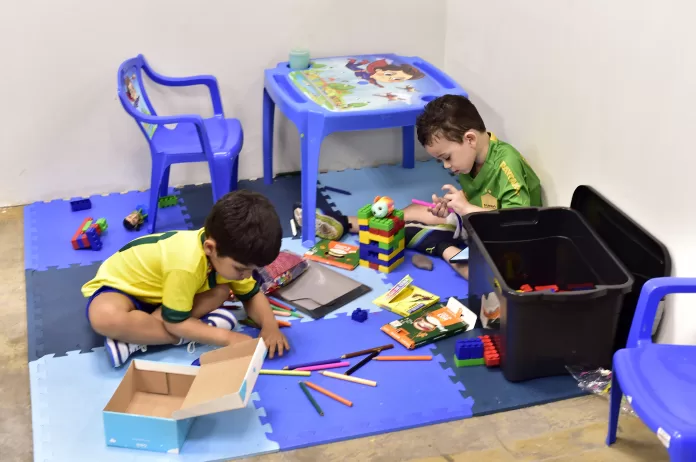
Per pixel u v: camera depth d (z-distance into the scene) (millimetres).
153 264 1553
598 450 1322
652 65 1469
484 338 1582
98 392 1488
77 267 1981
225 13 2309
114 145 2391
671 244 1476
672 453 1059
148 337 1557
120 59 2283
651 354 1233
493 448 1331
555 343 1462
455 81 2367
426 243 2016
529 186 1939
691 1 1341
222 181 2104
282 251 1940
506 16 2088
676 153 1427
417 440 1354
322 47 2463
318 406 1434
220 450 1327
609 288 1389
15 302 1826
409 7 2482
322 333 1672
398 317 1733
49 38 2199
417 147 2686
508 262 1797
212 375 1386
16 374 1556
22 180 2355
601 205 1693
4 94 2230
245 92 2436
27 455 1331
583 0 1690
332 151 2592
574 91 1776
